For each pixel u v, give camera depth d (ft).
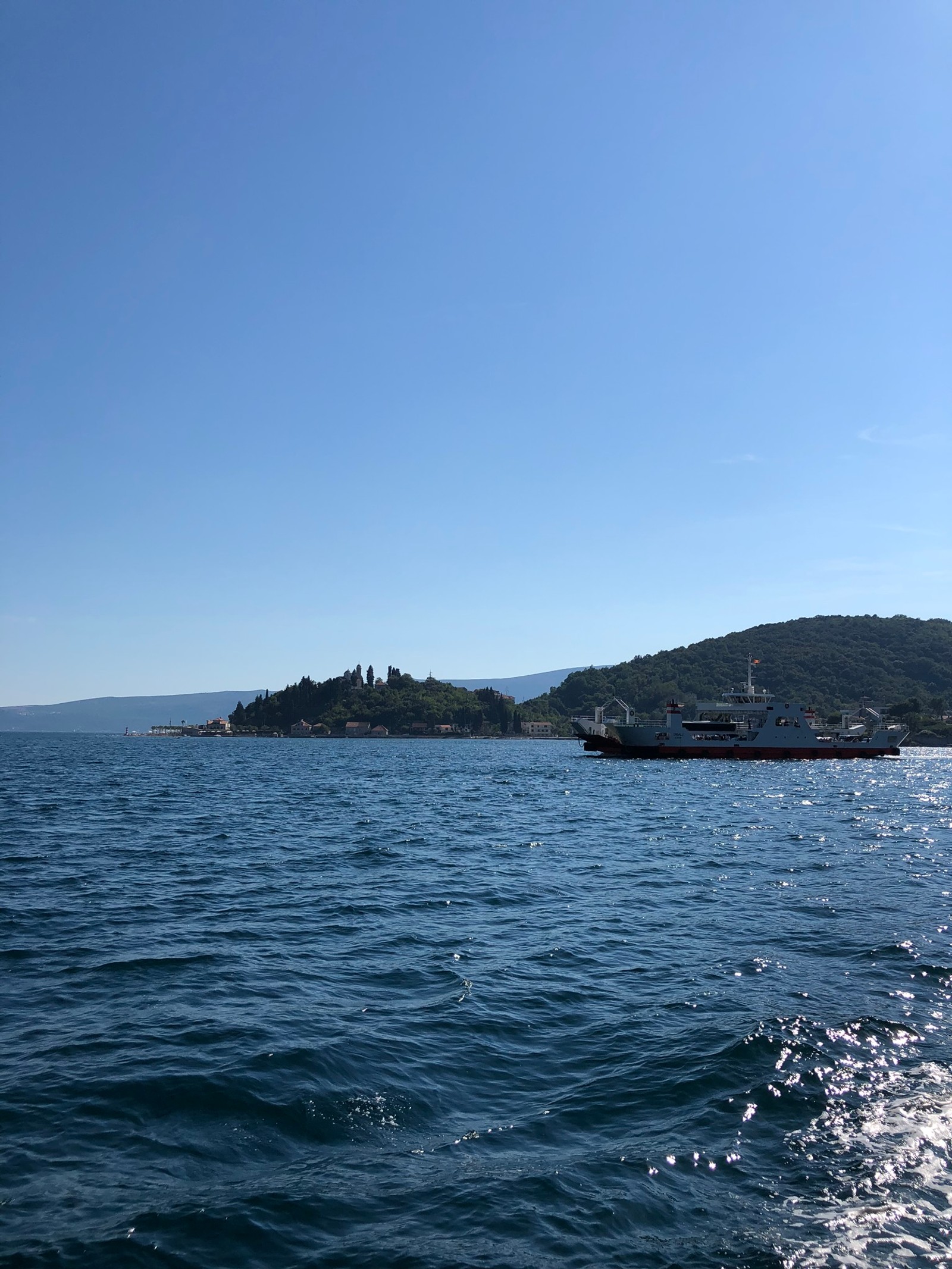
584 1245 32.19
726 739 508.53
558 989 64.44
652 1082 47.06
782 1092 45.42
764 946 77.30
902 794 288.30
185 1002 60.34
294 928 84.64
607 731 529.04
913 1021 56.34
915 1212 34.32
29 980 65.31
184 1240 32.09
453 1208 34.60
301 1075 47.39
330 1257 31.32
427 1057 50.60
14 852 134.31
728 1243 32.32
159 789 282.77
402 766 501.15
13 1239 31.89
